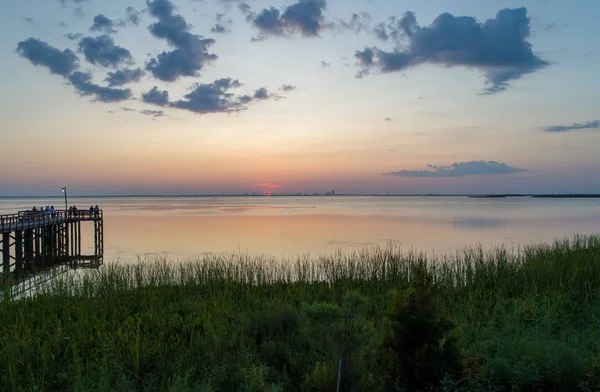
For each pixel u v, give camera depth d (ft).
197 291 47.83
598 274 43.68
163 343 29.14
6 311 35.47
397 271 53.36
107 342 27.94
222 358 26.48
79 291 43.83
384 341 22.30
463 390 20.35
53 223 110.42
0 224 83.51
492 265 50.98
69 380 23.59
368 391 21.65
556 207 449.06
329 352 25.93
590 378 21.47
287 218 272.92
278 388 21.15
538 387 22.43
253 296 43.11
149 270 57.67
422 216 281.95
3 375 24.20
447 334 22.74
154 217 289.53
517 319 30.86
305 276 57.21
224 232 177.37
